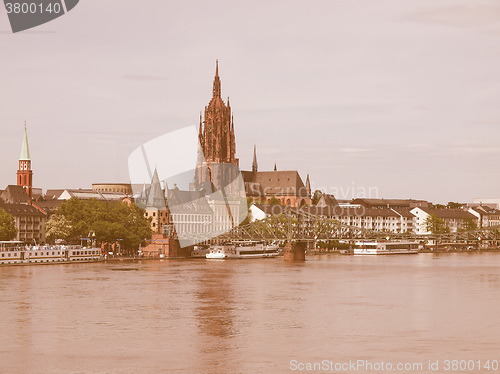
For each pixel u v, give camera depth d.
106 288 173.00
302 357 102.94
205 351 105.75
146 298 156.38
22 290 166.88
